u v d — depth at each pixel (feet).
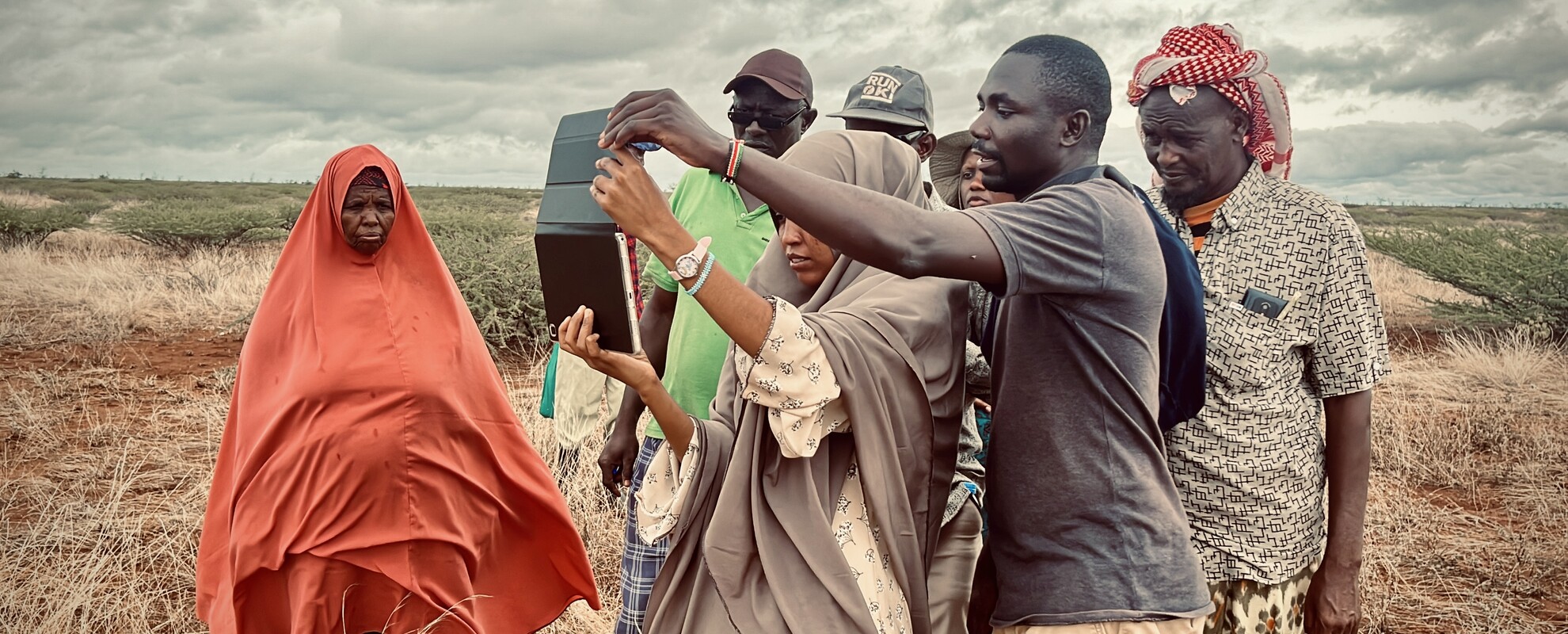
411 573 11.34
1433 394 30.25
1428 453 24.07
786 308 7.52
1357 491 9.77
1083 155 8.13
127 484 19.49
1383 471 23.26
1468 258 43.24
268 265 55.93
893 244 6.84
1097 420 7.82
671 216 7.26
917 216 6.98
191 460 23.08
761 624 7.85
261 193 159.33
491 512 12.03
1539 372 32.89
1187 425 9.65
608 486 13.35
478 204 127.03
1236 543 9.63
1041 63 7.97
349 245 11.91
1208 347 9.65
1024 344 8.02
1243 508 9.59
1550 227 66.44
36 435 24.94
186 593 15.48
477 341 12.52
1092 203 7.52
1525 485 22.13
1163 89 9.74
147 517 18.88
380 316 11.77
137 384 31.01
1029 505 8.05
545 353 36.52
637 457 13.24
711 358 12.11
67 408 27.78
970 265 7.10
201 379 31.63
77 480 21.27
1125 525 7.77
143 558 16.84
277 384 11.69
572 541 12.47
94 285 48.34
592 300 8.22
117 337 38.37
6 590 14.94
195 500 19.69
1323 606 9.73
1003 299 8.41
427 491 11.44
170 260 60.59
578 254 8.17
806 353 7.52
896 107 14.75
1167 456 9.80
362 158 11.89
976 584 9.19
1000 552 8.37
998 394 8.37
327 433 11.12
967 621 9.48
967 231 7.11
